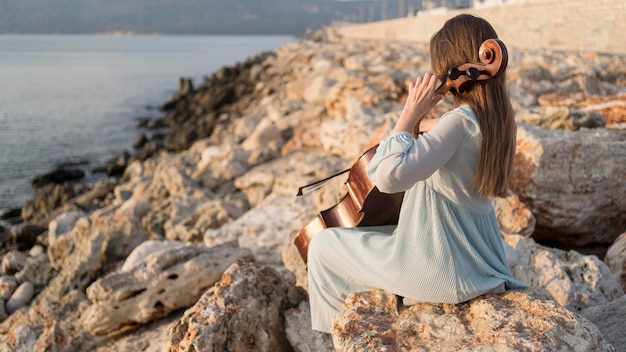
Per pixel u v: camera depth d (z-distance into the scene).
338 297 3.06
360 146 8.73
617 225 5.49
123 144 25.05
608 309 3.41
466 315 2.74
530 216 4.88
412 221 2.80
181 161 11.41
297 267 4.65
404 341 2.61
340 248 3.02
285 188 8.58
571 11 24.91
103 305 4.52
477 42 2.63
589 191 5.30
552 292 3.73
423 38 48.41
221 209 7.88
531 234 5.11
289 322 3.66
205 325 3.31
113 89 48.28
